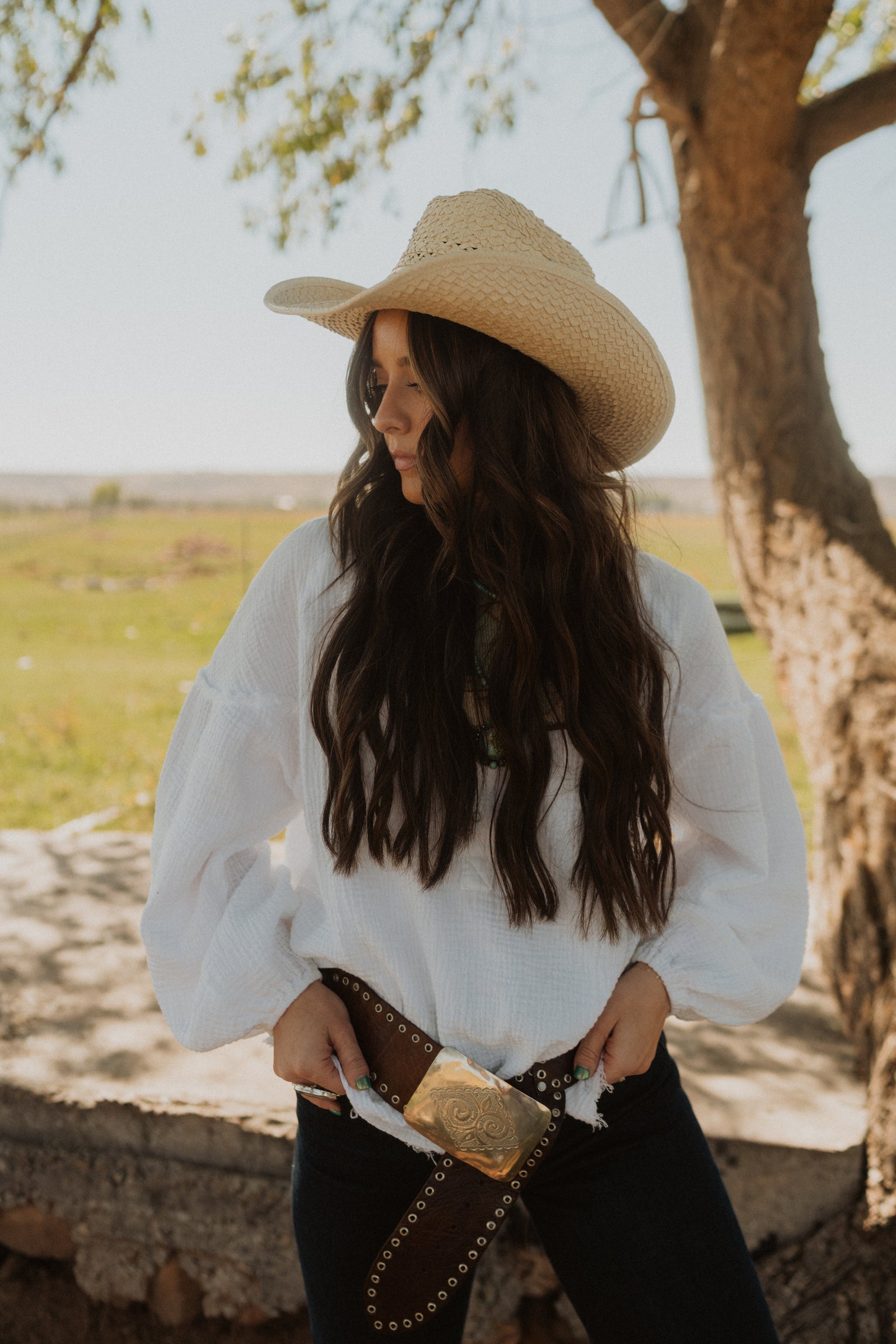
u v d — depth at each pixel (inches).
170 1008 46.4
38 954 97.6
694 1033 84.6
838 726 98.5
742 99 116.7
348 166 182.9
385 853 42.6
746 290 126.1
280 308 46.1
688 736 46.8
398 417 42.4
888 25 167.0
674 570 47.2
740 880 47.9
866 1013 81.5
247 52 173.9
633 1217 43.9
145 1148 74.4
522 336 40.9
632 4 123.4
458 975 42.0
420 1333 43.2
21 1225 76.4
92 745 247.1
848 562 114.3
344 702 41.3
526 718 41.1
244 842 46.8
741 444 126.9
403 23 162.7
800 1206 68.5
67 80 156.6
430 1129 41.1
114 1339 74.9
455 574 41.2
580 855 42.5
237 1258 73.1
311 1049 42.8
